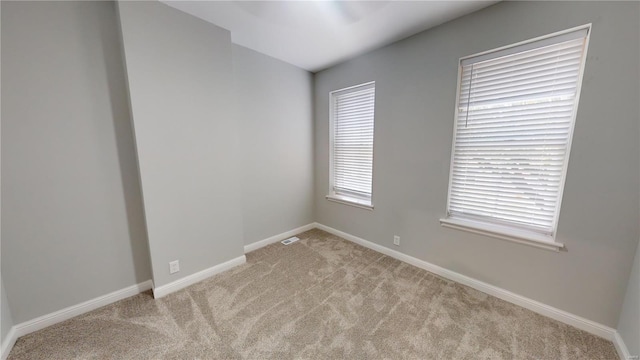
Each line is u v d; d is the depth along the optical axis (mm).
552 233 1708
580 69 1494
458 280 2164
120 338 1564
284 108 3051
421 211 2371
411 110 2328
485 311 1789
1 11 1415
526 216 1822
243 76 2604
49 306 1685
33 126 1551
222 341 1536
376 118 2637
